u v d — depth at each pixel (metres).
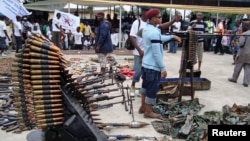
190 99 6.37
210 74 9.79
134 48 6.17
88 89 3.01
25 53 2.33
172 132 4.54
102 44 7.74
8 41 12.99
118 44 16.81
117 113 5.42
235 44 11.75
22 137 4.31
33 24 15.38
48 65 2.33
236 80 8.52
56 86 2.38
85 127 2.53
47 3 18.50
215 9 15.74
